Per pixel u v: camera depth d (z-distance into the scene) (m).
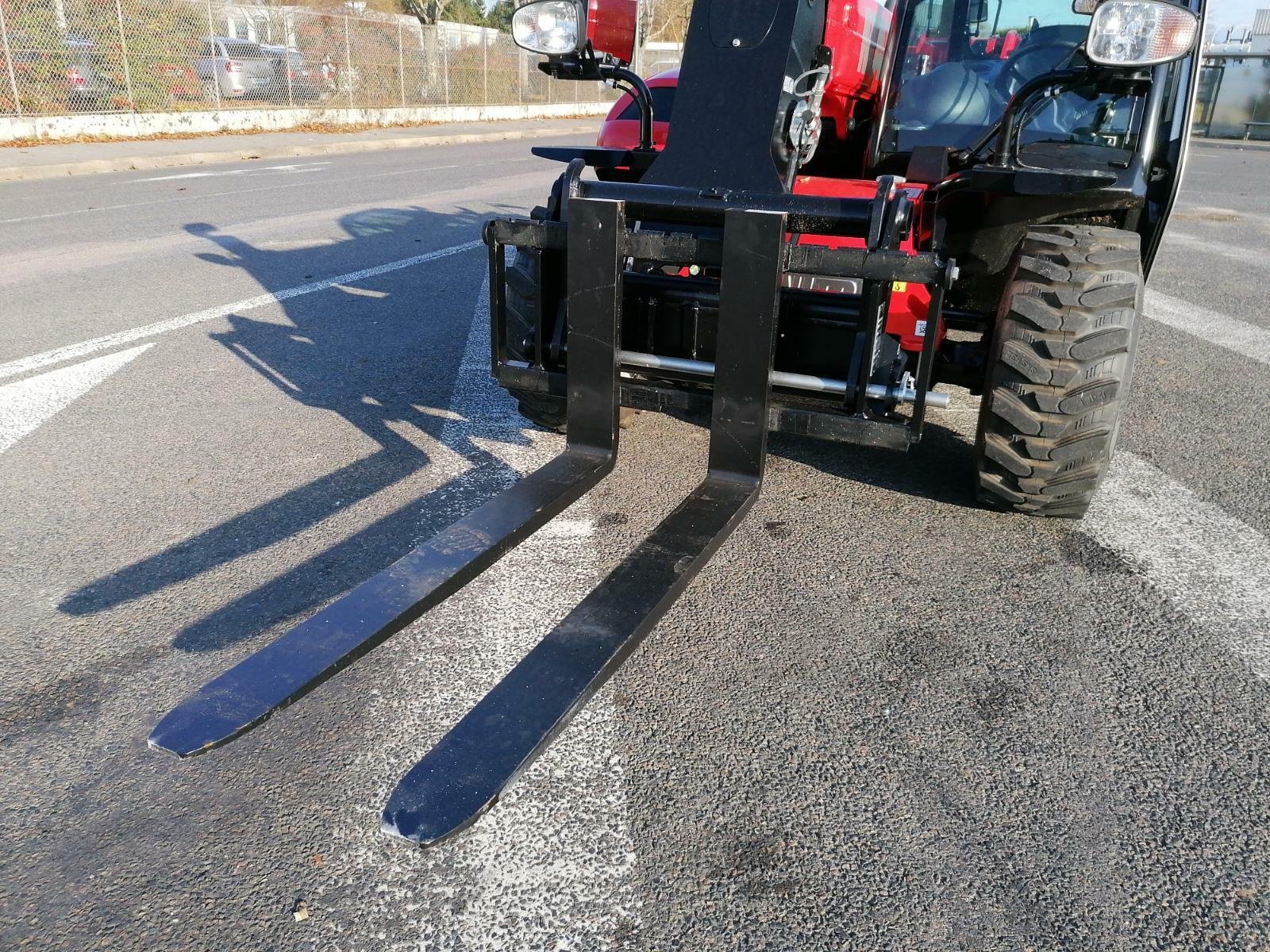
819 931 1.70
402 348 5.25
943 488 3.64
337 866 1.85
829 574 2.97
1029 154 3.58
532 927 1.72
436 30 24.80
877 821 1.96
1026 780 2.09
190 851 1.88
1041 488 3.06
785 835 1.92
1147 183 3.44
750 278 2.51
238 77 19.12
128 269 6.95
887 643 2.60
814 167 4.71
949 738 2.22
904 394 2.68
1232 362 5.49
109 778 2.06
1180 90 3.53
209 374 4.72
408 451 3.86
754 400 2.64
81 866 1.83
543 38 3.11
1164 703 2.36
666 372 2.99
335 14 21.48
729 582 2.91
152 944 1.67
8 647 2.50
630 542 3.16
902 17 3.90
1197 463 3.95
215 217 9.33
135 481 3.52
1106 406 2.87
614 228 2.62
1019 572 3.00
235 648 2.51
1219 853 1.89
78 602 2.72
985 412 3.04
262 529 3.17
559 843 1.90
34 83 15.30
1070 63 3.54
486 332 5.60
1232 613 2.78
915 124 3.98
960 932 1.70
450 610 2.74
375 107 23.14
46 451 3.77
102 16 16.12
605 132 5.73
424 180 13.04
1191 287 7.61
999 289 3.67
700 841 1.91
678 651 2.55
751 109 2.74
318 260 7.49
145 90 17.17
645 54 34.94
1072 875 1.83
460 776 1.60
